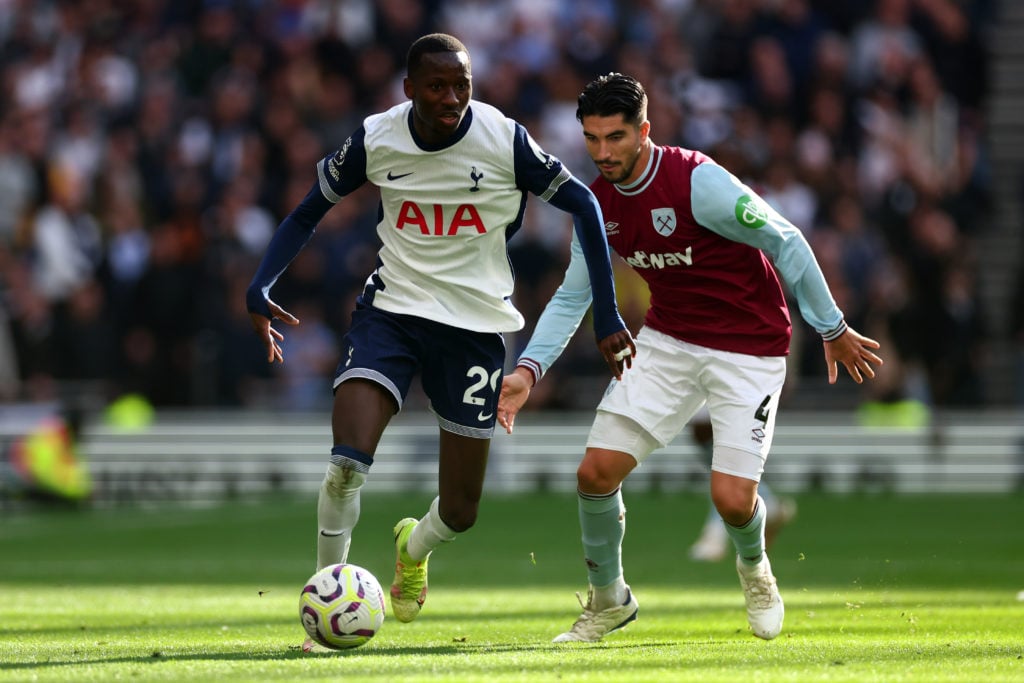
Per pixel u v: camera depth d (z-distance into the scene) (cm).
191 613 2423
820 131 6419
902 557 3712
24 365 5831
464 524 1953
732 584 3111
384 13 6669
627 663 1623
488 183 1852
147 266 5897
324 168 1877
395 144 1847
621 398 2016
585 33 6475
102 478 5616
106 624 2223
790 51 6581
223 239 5916
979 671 1529
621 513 2012
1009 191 6800
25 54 6975
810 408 5791
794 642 1920
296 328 5853
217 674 1490
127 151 6378
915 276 5962
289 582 3222
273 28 6712
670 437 2025
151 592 2958
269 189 6234
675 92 6228
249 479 5694
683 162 1959
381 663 1608
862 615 2353
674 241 1964
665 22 6662
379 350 1848
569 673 1508
